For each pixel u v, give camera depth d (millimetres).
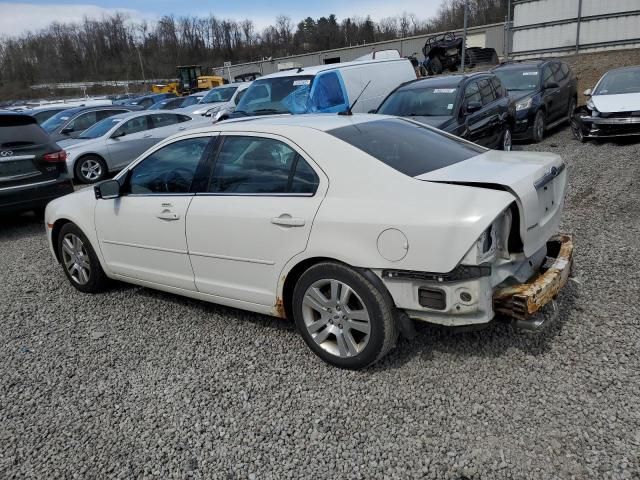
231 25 109562
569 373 3111
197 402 3211
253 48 107125
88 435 3000
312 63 56688
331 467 2598
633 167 8070
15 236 7926
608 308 3801
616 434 2598
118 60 96812
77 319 4578
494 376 3156
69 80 91375
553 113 12172
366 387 3188
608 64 21219
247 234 3561
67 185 8195
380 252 3004
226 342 3914
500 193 2871
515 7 25953
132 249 4445
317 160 3355
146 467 2709
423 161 3365
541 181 3150
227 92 18516
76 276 5168
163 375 3549
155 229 4168
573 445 2561
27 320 4645
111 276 4836
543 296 2979
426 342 3582
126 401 3291
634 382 2967
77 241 5016
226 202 3707
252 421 2994
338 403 3070
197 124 13695
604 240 5160
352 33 98062
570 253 3447
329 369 3414
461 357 3379
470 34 44375
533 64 12562
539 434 2658
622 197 6566
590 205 6387
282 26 107125
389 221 2959
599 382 2998
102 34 98875
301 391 3219
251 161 3672
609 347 3320
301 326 3482
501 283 3041
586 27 23812
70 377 3637
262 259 3539
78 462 2793
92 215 4723
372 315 3111
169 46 101812
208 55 103000
